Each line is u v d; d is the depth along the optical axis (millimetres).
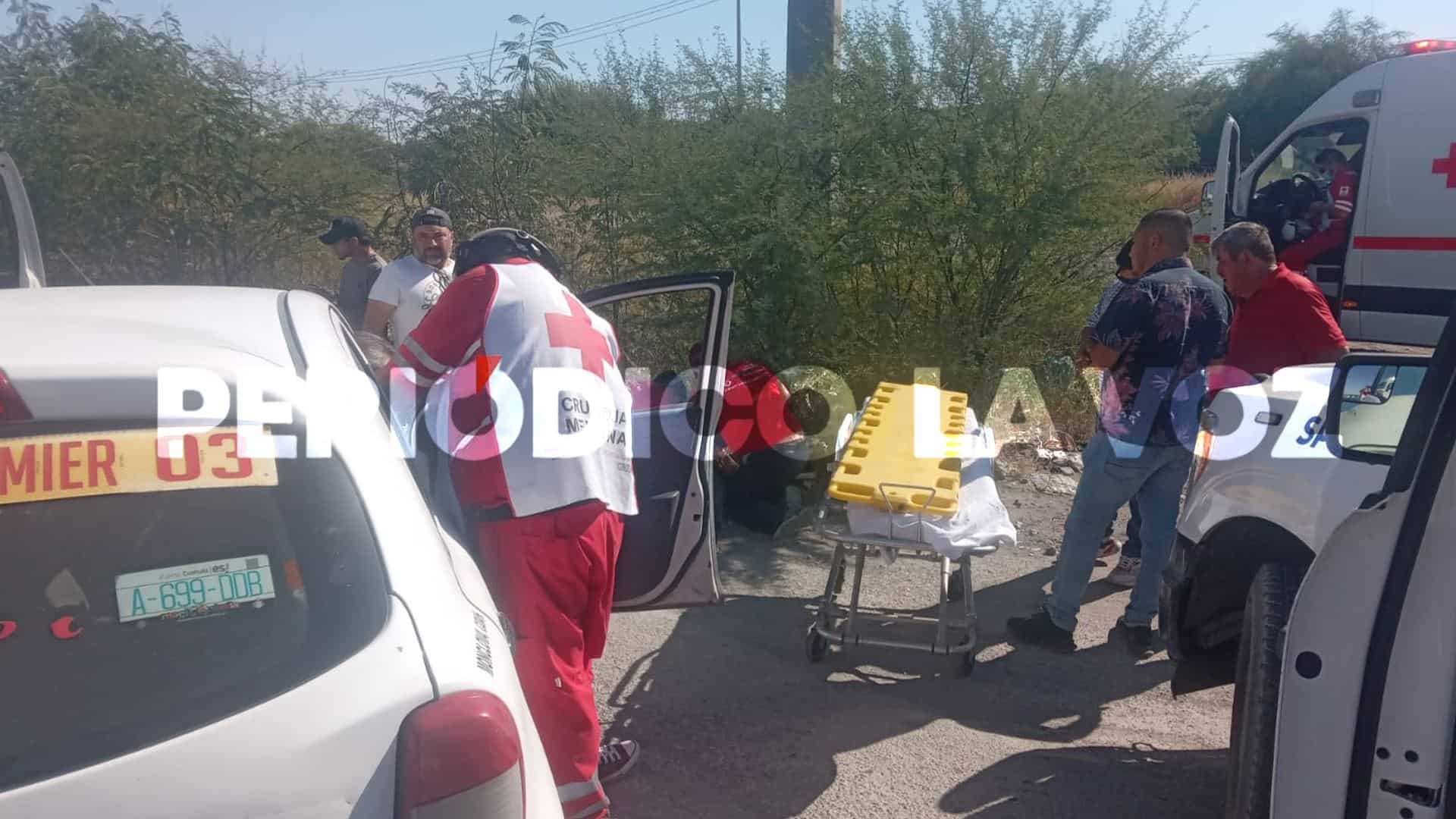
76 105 9797
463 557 2305
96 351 1886
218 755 1514
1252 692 2672
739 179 6750
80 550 1663
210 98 10023
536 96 9281
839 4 7859
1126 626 4516
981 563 5566
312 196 10133
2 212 4508
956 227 6992
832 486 4008
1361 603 2150
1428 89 8516
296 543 1742
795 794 3443
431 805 1595
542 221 8617
